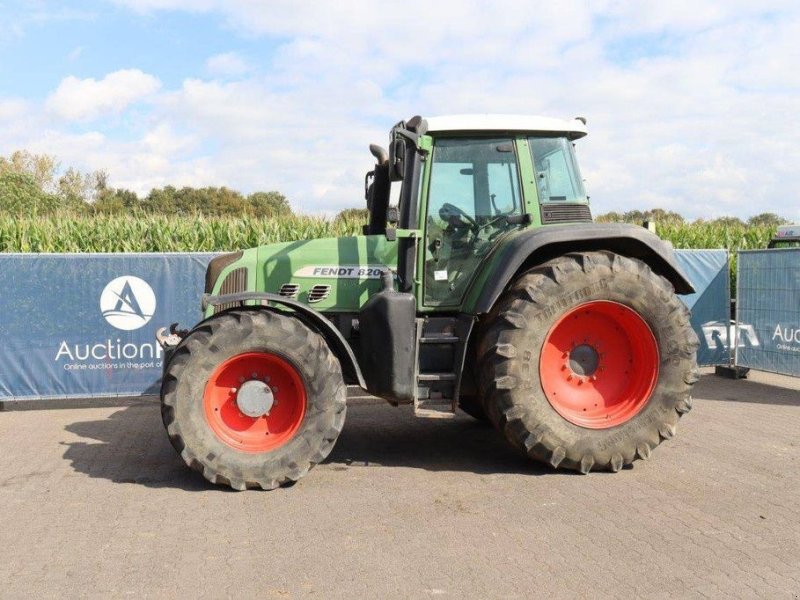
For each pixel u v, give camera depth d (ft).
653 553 11.96
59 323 25.41
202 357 15.44
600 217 43.01
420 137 17.22
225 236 45.24
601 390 17.15
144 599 10.52
